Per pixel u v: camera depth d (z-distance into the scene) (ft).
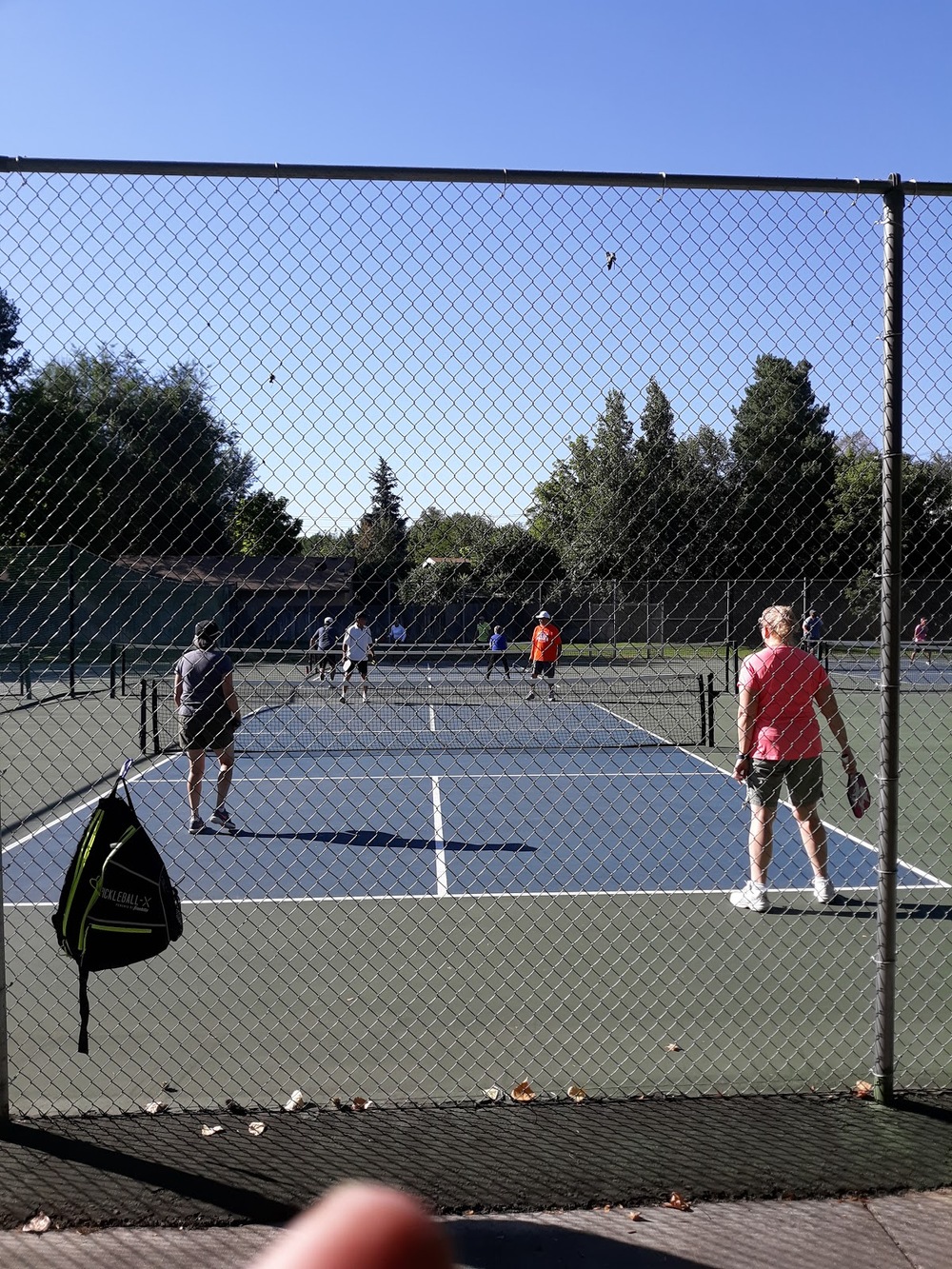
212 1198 10.27
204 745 28.71
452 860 25.96
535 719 57.88
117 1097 12.68
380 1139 11.49
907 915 20.53
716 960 17.81
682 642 66.80
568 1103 12.42
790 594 60.34
